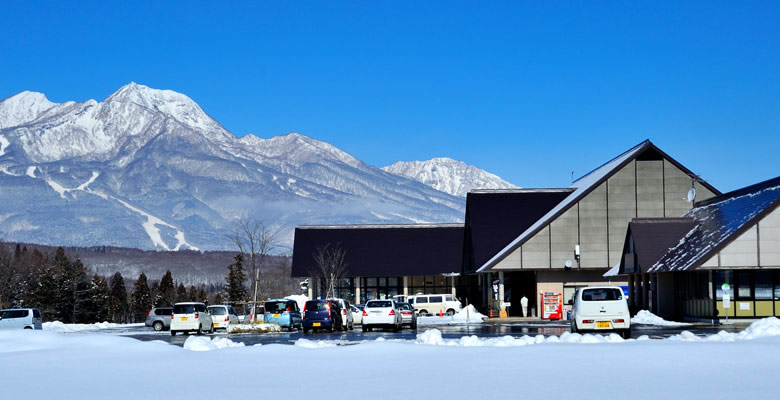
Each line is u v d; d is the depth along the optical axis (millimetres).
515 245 52656
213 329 44062
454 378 15188
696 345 20375
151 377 16062
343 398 13031
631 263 45250
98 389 14430
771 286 37062
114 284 125562
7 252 120375
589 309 28141
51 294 88250
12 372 17109
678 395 12805
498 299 52750
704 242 39344
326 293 71625
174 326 40312
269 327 40938
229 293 86875
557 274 52875
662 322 39188
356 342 27094
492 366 17016
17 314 42688
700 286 38938
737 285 37125
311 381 15117
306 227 75375
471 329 37750
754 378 14602
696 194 52719
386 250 73000
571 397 12766
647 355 18422
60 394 13875
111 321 103375
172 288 126688
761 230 36594
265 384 14812
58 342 25328
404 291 71500
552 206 61000
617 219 52812
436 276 72438
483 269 52750
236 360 19141
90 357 20312
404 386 14242
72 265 99562
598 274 52938
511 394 13164
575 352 19453
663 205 52781
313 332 39375
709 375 15070
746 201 40312
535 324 43156
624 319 27969
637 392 13156
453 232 74500
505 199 61500
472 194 61844
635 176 53031
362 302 72312
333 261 71250
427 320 52969
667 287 43344
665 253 43281
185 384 14961
